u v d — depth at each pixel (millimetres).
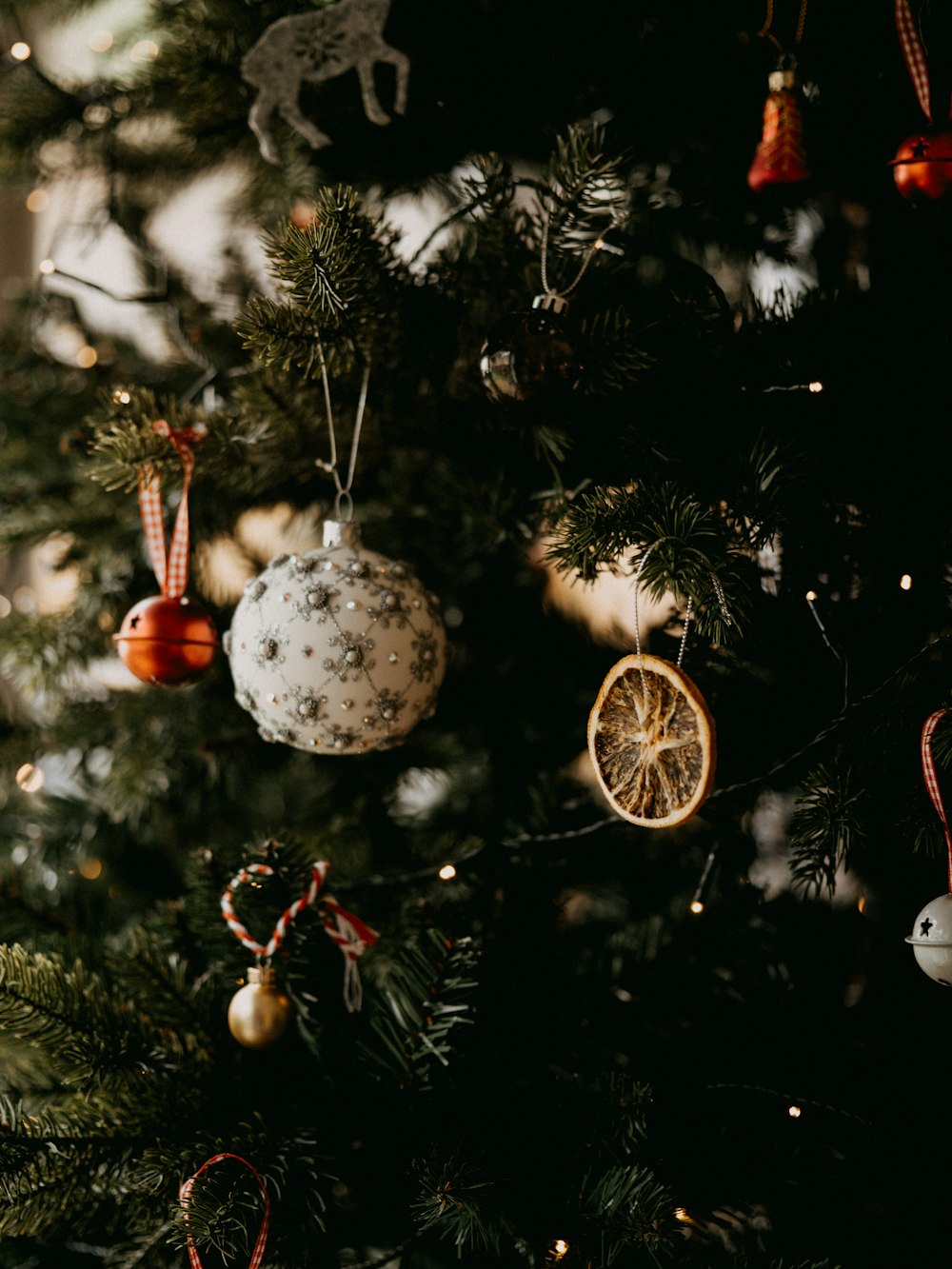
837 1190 781
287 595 781
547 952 845
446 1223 755
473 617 948
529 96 863
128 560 954
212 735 952
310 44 798
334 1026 822
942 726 757
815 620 805
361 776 953
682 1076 802
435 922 819
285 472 889
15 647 956
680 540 758
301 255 760
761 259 903
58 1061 800
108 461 900
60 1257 812
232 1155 746
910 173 758
